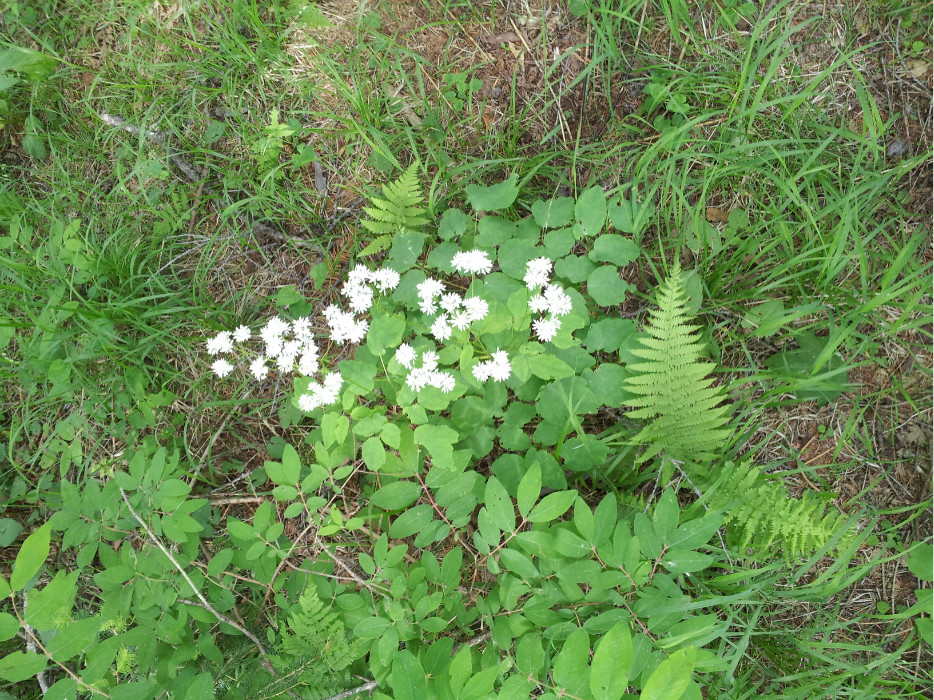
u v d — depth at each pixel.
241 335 0.42
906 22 0.48
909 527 0.46
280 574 0.45
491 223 0.45
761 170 0.46
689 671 0.23
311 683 0.34
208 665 0.36
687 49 0.49
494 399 0.43
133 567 0.37
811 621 0.45
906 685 0.42
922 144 0.48
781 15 0.49
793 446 0.47
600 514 0.32
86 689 0.30
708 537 0.32
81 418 0.49
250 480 0.49
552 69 0.49
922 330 0.45
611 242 0.44
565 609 0.35
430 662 0.33
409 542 0.46
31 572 0.26
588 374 0.43
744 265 0.48
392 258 0.45
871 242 0.47
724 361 0.48
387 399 0.43
